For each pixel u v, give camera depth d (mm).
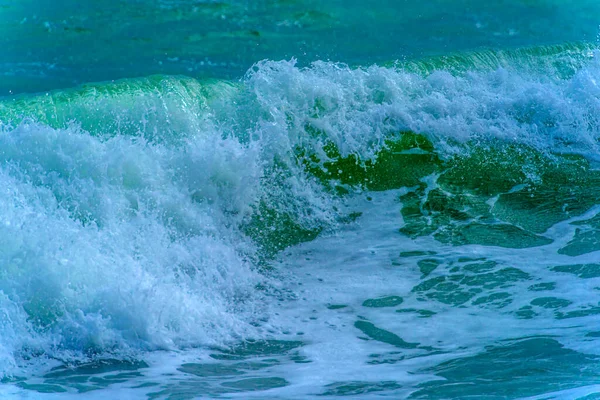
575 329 16344
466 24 43219
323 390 13711
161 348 16641
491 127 29328
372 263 21703
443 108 29406
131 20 42531
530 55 34750
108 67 36156
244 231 23734
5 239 18547
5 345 16172
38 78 34469
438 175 27234
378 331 17359
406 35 41188
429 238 23234
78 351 16375
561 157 28609
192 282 19938
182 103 27750
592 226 23641
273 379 14609
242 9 44906
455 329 17109
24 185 22375
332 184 26266
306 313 18719
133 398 13727
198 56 37750
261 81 28344
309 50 38719
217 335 17344
